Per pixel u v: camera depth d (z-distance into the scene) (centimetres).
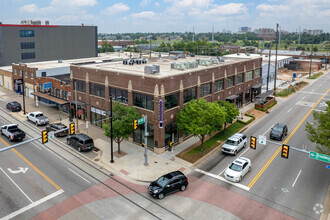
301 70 11912
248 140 4072
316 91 7656
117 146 3772
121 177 2964
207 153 3559
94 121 4575
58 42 10462
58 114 5216
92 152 3591
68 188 2716
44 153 3531
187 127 3422
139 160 3359
